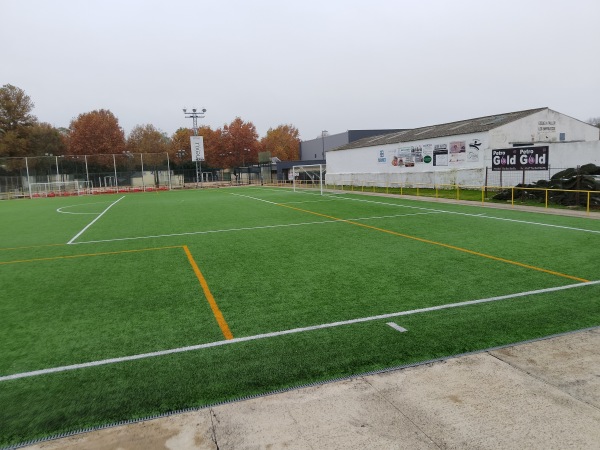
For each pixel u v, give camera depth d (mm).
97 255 10805
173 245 11836
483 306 6109
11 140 60438
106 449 3145
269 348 4926
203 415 3557
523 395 3678
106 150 67938
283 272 8469
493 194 23922
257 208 21562
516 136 26500
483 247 10258
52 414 3686
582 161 23672
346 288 7230
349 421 3377
